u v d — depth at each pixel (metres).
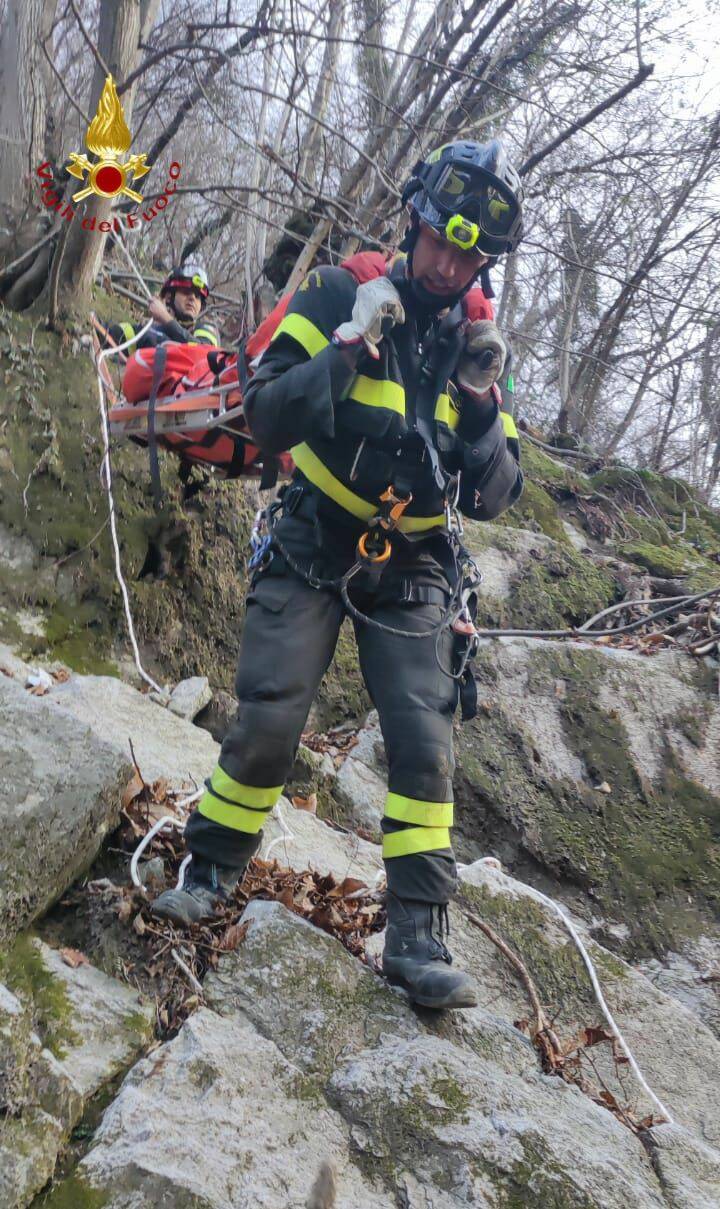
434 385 2.59
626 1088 3.20
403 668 2.72
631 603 5.84
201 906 2.71
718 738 4.91
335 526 2.71
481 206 2.47
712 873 4.52
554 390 13.14
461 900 3.50
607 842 4.48
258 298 6.66
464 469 2.69
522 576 5.79
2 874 2.57
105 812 2.84
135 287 6.80
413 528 2.71
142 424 4.18
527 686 4.80
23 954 2.56
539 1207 2.22
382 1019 2.64
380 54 7.20
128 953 2.70
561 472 7.38
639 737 4.80
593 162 7.47
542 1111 2.54
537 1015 2.96
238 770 2.70
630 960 4.23
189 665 4.83
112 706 3.95
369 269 2.62
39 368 4.88
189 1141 2.15
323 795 4.33
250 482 5.32
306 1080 2.40
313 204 6.23
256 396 2.53
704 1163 2.72
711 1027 3.99
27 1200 2.01
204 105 6.23
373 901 3.17
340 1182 2.21
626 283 6.70
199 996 2.59
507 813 4.43
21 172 5.27
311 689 2.71
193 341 5.22
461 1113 2.36
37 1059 2.23
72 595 4.59
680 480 7.89
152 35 6.77
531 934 3.49
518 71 7.38
